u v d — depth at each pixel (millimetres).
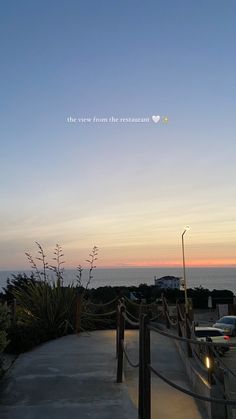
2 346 7270
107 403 6570
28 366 8773
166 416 6812
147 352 5312
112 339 12375
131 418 6000
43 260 14383
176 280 71250
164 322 16875
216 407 6938
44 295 13039
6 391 7133
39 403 6570
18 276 18875
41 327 12359
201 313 50344
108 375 8109
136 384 7812
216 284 159250
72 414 6137
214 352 8000
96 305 14992
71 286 13891
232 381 9141
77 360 9344
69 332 13320
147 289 55000
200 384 7570
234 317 30078
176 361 10445
